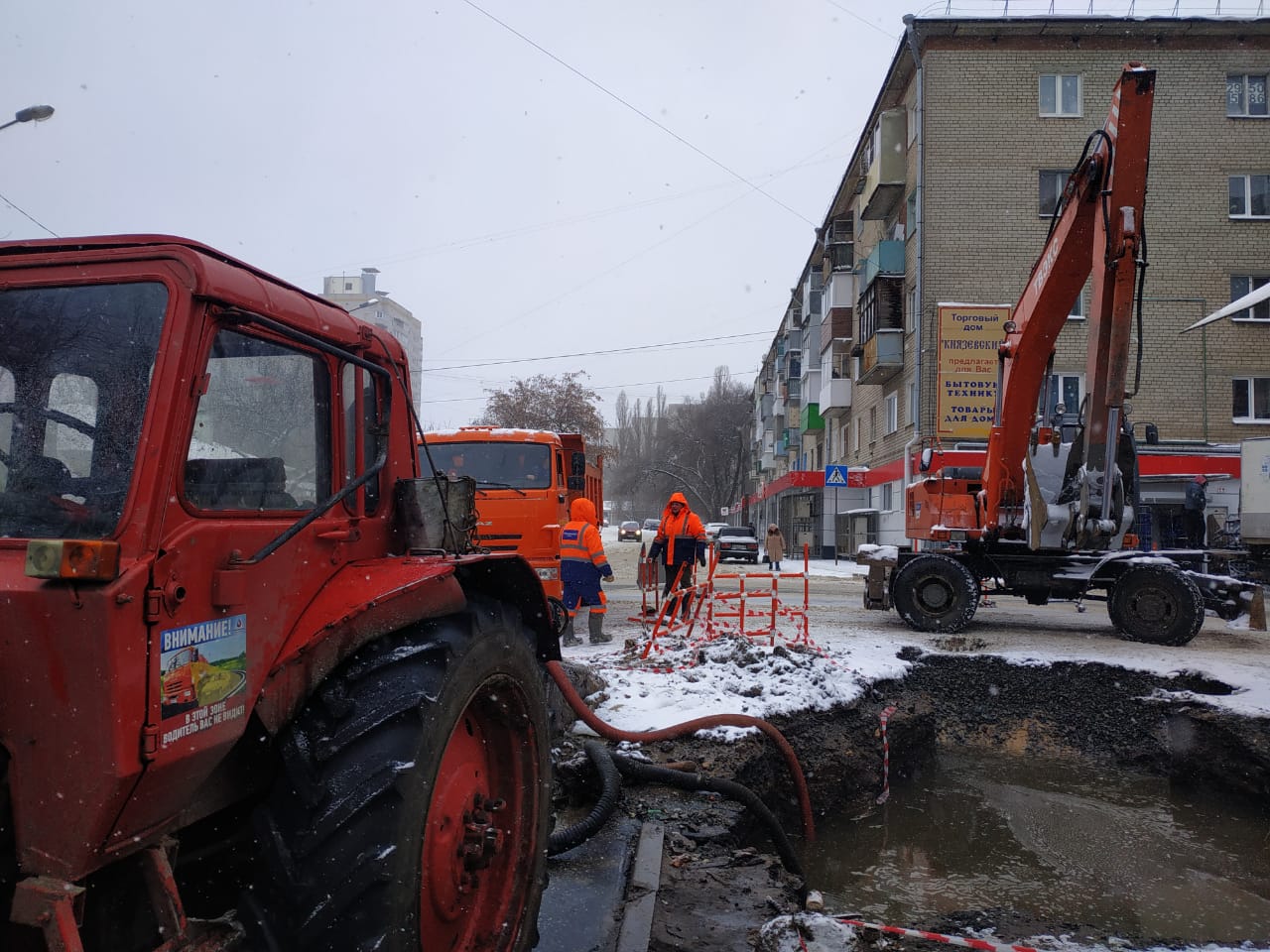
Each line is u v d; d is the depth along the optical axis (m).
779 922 3.94
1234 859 6.32
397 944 2.36
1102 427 9.15
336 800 2.38
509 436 10.97
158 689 2.05
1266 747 7.41
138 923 2.18
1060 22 23.81
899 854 6.47
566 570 10.49
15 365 2.33
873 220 30.47
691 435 76.38
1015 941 5.01
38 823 1.99
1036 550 11.92
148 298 2.32
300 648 2.49
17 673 1.99
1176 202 24.08
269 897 2.37
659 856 4.56
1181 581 10.70
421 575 2.83
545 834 3.34
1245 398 23.89
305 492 2.74
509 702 3.18
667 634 10.21
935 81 24.36
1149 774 8.32
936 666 9.81
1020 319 10.90
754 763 6.37
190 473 2.29
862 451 32.97
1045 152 24.14
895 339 26.55
